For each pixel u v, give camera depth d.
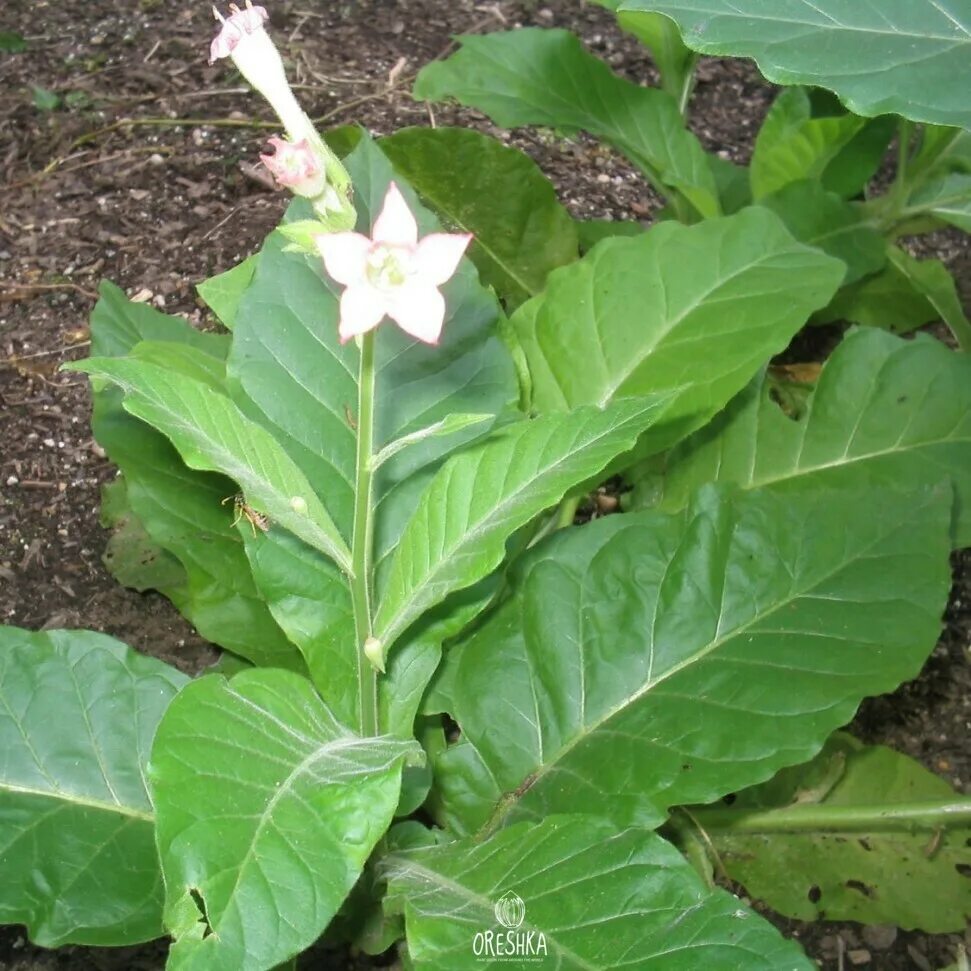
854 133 0.64
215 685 0.36
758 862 0.51
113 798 0.43
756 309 0.50
